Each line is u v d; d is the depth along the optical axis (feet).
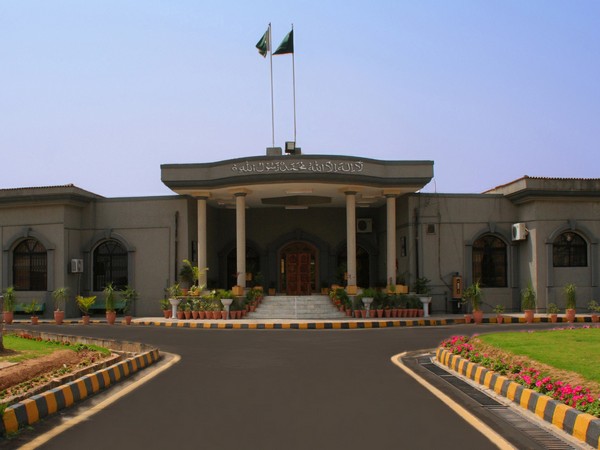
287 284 101.81
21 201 85.87
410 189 84.02
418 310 79.36
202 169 83.35
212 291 82.99
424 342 53.52
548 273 81.61
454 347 41.98
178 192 85.40
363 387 32.22
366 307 78.95
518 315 78.89
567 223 82.33
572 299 76.54
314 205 95.76
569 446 21.20
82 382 29.84
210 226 97.40
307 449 20.58
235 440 21.76
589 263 82.84
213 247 98.99
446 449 20.65
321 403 28.14
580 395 24.41
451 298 84.58
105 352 43.75
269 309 81.92
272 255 101.65
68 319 84.89
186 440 21.80
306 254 102.63
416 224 85.35
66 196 84.64
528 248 83.66
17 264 88.33
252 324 71.15
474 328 67.21
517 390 28.22
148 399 29.27
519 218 86.12
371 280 101.14
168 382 34.04
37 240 86.94
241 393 30.63
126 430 23.29
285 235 101.76
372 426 23.79
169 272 87.25
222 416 25.57
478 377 33.68
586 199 82.43
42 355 39.60
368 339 56.18
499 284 86.63
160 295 87.20
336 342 53.98
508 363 33.81
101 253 90.33
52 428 23.66
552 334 45.47
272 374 36.58
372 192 86.38
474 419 24.98
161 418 25.26
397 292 81.51
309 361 42.14
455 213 85.87
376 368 38.88
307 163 78.48
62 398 27.27
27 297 87.15
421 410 26.68
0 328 41.24
